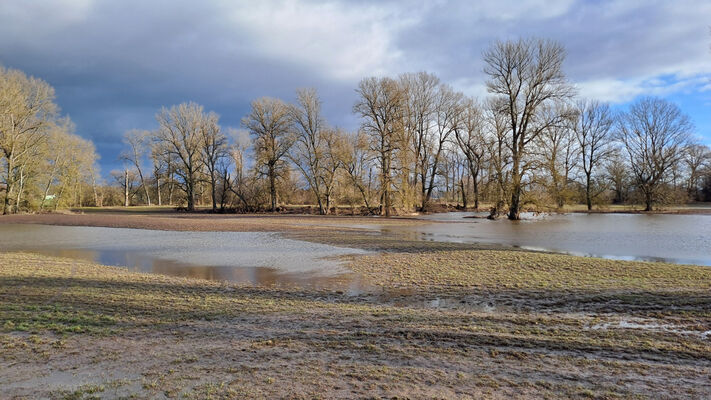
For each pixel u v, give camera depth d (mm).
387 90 48281
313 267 15016
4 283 11555
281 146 58875
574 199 51688
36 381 5160
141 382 5109
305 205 70250
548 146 40000
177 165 66625
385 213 50406
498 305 9414
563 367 5562
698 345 6418
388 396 4691
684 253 18656
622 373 5352
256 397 4676
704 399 4605
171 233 29125
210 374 5348
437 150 62406
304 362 5750
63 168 55594
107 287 11148
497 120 54125
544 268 13672
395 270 13977
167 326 7531
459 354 6055
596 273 12727
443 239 24344
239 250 19938
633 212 55875
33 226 35906
